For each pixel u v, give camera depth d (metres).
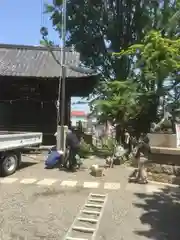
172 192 9.71
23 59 20.42
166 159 11.23
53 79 18.23
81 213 7.51
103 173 12.34
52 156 13.24
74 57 21.00
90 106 19.20
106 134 21.50
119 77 21.66
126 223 6.95
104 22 22.89
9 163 11.81
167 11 19.41
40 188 9.84
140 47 7.80
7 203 8.16
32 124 19.83
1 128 19.97
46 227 6.57
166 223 7.01
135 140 16.62
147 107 17.97
